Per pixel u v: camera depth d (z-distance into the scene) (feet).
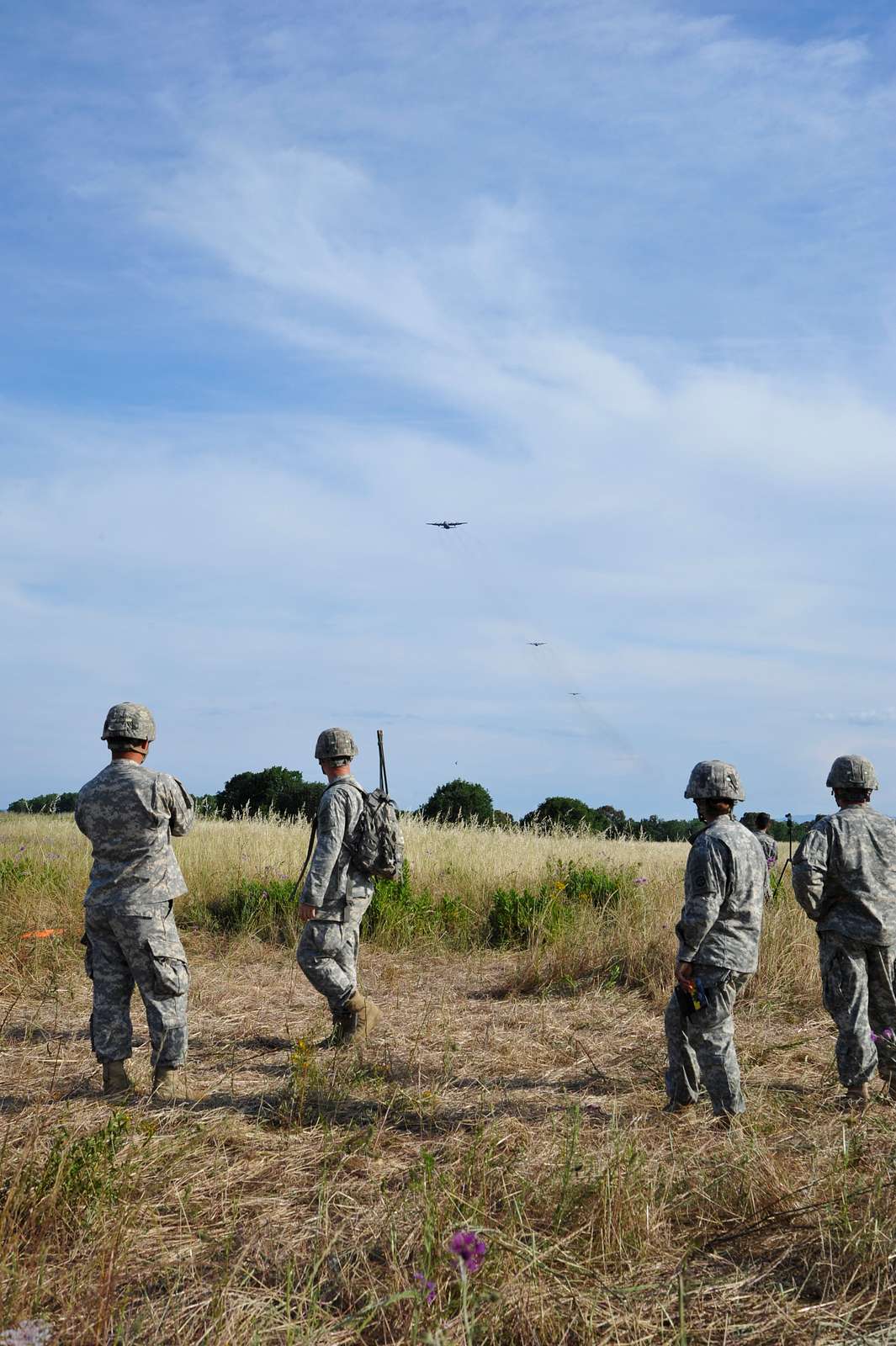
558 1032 21.59
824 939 16.88
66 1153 12.40
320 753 20.33
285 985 26.48
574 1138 12.93
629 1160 12.58
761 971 25.22
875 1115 15.74
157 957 16.52
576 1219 11.54
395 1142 14.52
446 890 36.91
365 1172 13.35
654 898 34.53
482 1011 23.75
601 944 28.66
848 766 17.19
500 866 40.45
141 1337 9.36
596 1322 9.59
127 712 17.39
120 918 16.52
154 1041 16.67
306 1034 21.18
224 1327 9.33
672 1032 15.85
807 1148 14.30
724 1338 9.55
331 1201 12.34
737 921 15.49
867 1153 13.91
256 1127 15.05
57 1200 11.46
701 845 15.49
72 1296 9.79
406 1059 19.08
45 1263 10.48
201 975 27.55
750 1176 12.62
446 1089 17.20
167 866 17.01
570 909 33.24
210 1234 11.46
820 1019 22.82
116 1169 12.37
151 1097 16.48
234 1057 19.27
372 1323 9.51
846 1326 9.62
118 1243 10.62
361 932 31.99
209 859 40.68
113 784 16.71
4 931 29.43
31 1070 18.13
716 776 15.75
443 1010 23.75
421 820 56.13
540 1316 9.50
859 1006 16.53
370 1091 16.88
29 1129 14.35
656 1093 17.21
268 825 51.78
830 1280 10.41
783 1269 10.84
